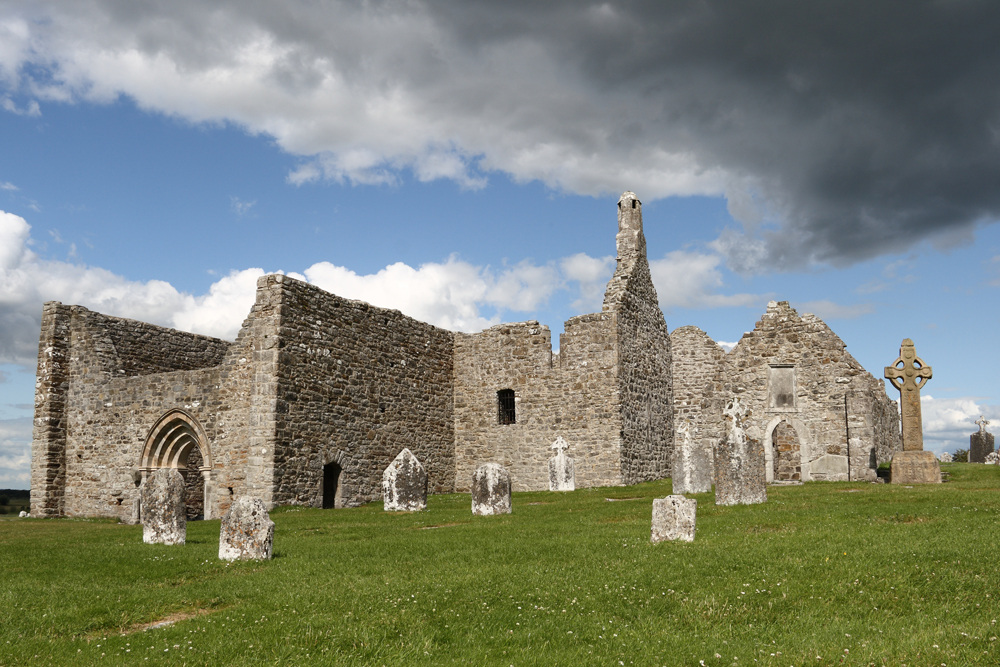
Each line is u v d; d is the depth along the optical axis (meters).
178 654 7.00
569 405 28.77
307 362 23.91
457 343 31.84
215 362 32.75
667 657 6.70
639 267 30.66
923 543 10.41
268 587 9.59
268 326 23.06
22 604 9.01
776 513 14.92
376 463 26.56
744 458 17.11
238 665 6.68
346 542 13.67
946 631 7.01
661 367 31.42
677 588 8.83
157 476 14.52
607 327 28.36
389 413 27.53
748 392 29.83
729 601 8.28
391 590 9.11
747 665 6.45
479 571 10.06
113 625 8.30
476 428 30.80
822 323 28.94
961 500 15.59
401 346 28.64
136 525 21.33
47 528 20.83
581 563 10.49
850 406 27.89
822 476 28.02
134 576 10.68
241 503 11.93
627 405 28.31
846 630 7.21
